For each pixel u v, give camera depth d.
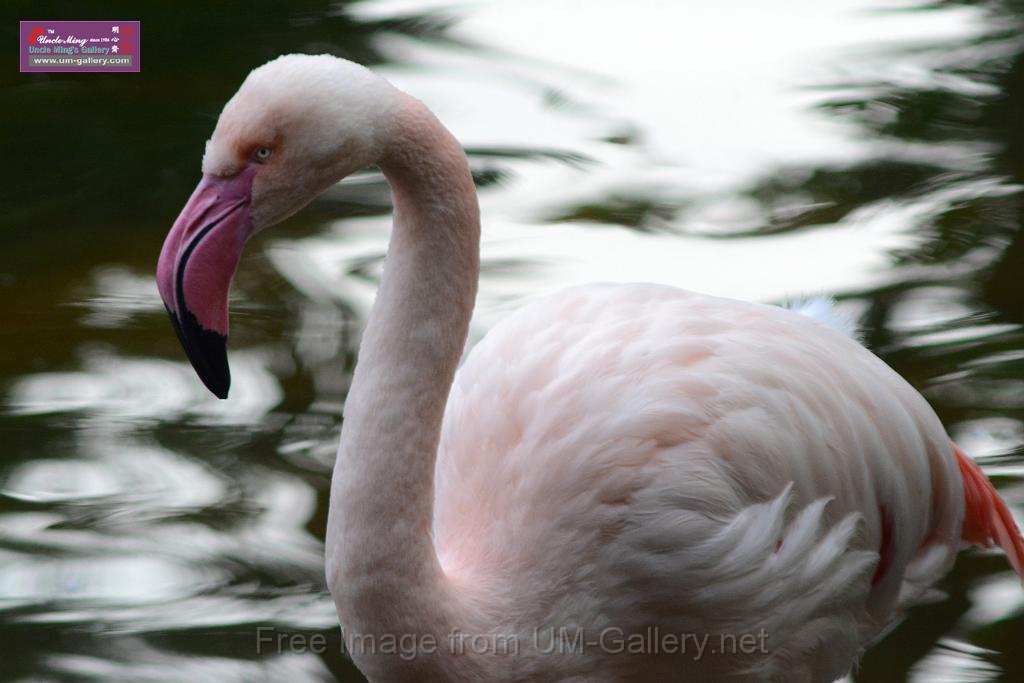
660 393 5.95
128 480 8.32
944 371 9.03
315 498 8.16
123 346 9.68
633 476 5.79
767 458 6.00
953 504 6.80
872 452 6.38
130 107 12.76
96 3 14.43
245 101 4.86
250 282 10.27
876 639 7.04
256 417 8.88
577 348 6.11
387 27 14.10
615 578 5.82
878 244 10.54
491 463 5.95
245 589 7.48
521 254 10.40
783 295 9.84
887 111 12.59
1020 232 10.68
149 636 7.14
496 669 5.61
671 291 6.51
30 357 9.51
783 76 13.25
